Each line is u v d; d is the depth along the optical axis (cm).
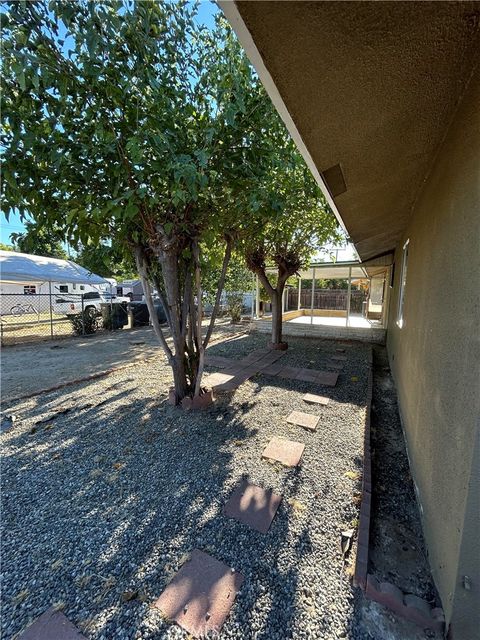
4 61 168
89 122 205
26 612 127
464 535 110
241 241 388
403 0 81
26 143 187
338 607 129
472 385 112
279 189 319
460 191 137
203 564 149
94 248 306
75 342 798
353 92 121
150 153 221
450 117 149
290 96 121
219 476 219
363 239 466
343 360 574
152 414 325
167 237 279
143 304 1136
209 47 230
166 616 126
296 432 286
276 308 653
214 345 711
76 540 164
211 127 220
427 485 171
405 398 291
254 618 125
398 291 466
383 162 193
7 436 279
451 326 145
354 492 202
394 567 149
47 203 234
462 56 107
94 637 118
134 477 219
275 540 164
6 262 909
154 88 193
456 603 113
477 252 114
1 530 171
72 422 307
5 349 700
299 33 91
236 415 324
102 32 171
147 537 166
